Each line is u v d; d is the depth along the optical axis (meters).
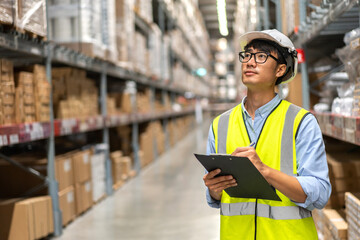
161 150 11.20
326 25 2.84
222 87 30.03
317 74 4.16
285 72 1.61
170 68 12.27
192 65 17.64
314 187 1.43
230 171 1.44
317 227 3.38
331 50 4.15
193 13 16.78
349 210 2.50
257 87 1.54
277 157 1.51
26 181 4.10
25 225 3.56
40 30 3.74
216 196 1.71
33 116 3.88
